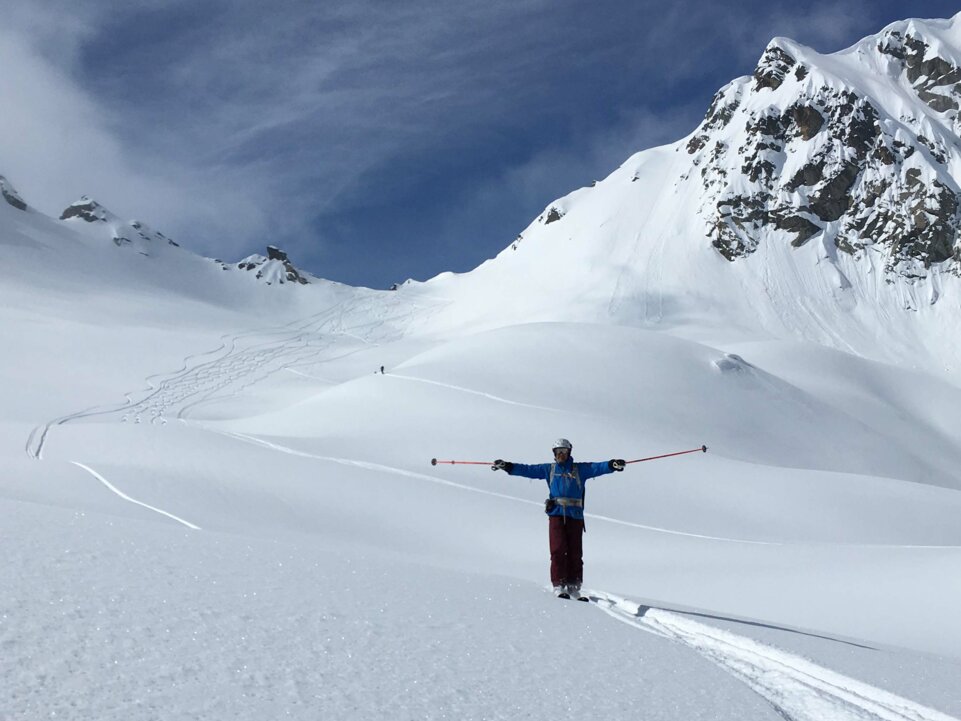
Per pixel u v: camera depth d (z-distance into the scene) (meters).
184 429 43.94
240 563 5.75
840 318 188.38
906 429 108.81
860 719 4.38
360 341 185.00
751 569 23.33
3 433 41.66
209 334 164.00
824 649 6.74
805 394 83.69
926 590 18.50
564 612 6.50
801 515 39.34
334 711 2.99
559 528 8.79
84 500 24.20
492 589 7.11
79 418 90.56
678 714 3.78
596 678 4.25
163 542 6.11
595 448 49.06
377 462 42.00
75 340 137.50
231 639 3.68
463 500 34.38
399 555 21.86
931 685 5.64
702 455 49.75
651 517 36.94
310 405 62.97
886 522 39.66
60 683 2.75
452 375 67.31
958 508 42.81
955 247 196.25
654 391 70.69
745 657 5.96
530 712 3.41
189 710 2.74
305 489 32.38
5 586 3.76
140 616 3.74
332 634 4.11
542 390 65.88
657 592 19.89
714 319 187.62
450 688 3.56
